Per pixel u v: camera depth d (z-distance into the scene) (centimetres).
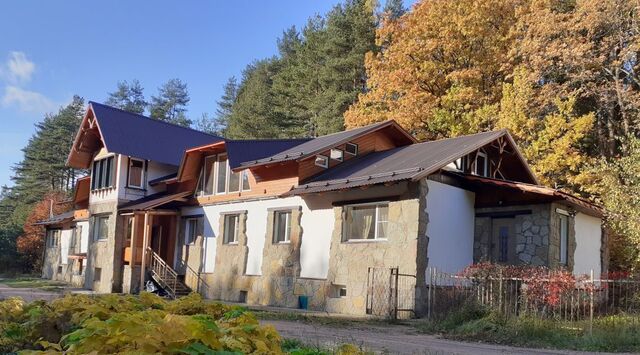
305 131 4600
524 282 1353
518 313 1305
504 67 2925
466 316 1338
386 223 1809
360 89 4175
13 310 566
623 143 2334
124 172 2870
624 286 1478
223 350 340
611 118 2808
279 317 1583
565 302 1318
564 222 1880
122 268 2781
